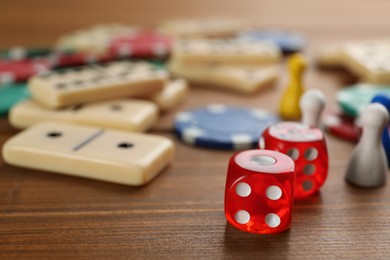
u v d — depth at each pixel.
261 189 0.18
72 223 0.19
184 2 0.56
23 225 0.19
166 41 0.36
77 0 0.56
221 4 0.56
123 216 0.20
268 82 0.32
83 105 0.26
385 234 0.19
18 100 0.28
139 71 0.29
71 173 0.22
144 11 0.52
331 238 0.19
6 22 0.46
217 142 0.25
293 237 0.19
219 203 0.20
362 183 0.21
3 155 0.23
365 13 0.54
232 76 0.32
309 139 0.20
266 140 0.20
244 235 0.19
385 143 0.23
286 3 0.58
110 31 0.41
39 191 0.21
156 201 0.20
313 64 0.37
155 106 0.27
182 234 0.19
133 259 0.17
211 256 0.18
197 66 0.33
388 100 0.23
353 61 0.33
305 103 0.24
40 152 0.22
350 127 0.26
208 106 0.29
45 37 0.41
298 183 0.20
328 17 0.52
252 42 0.37
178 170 0.23
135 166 0.21
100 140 0.23
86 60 0.33
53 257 0.18
